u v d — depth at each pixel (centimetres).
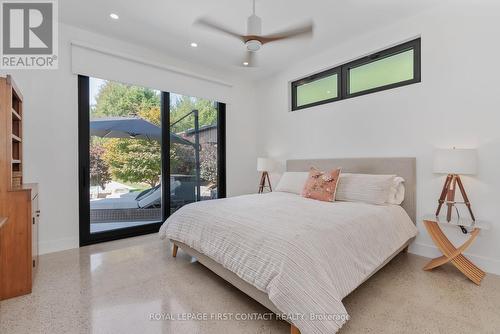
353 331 153
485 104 235
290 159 423
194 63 402
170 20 282
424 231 273
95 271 237
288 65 415
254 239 170
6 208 191
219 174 456
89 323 162
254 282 154
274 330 157
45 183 282
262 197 309
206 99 426
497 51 229
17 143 253
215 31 304
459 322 161
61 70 290
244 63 404
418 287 206
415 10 268
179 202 404
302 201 277
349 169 332
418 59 284
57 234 290
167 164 385
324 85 385
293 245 152
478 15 239
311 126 392
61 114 292
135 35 315
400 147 293
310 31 260
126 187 351
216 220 212
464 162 224
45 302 185
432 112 268
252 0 246
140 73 345
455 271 236
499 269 227
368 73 331
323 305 135
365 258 184
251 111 491
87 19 281
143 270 240
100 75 312
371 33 312
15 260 192
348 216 208
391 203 269
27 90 271
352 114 339
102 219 331
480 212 237
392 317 167
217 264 204
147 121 369
